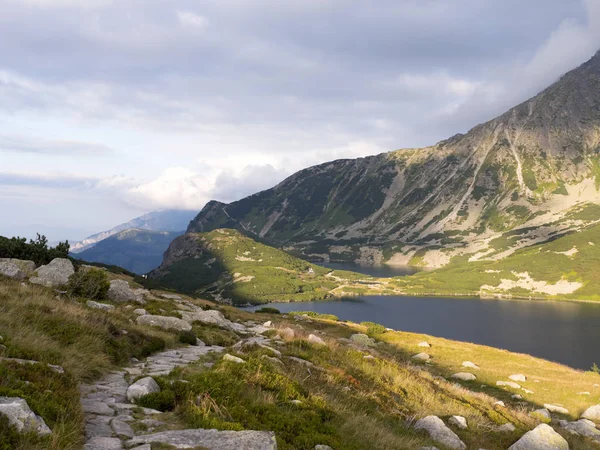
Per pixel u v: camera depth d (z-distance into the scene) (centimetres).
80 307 1944
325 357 2030
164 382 1071
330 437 921
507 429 1758
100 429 736
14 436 569
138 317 2350
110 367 1270
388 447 1039
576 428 2470
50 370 905
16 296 1717
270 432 729
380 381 1877
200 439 683
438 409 1772
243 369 1234
